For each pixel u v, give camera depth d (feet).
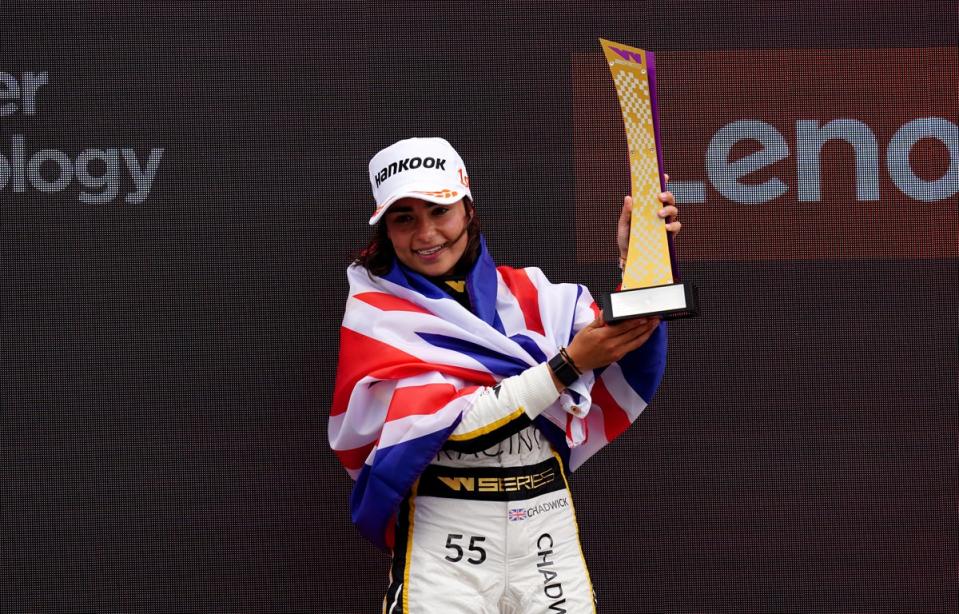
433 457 22.07
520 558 22.57
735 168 31.04
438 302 23.72
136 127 30.58
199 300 30.76
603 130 31.01
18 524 30.50
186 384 30.76
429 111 30.91
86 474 30.58
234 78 30.71
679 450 31.22
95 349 30.58
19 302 30.48
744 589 31.17
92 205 30.58
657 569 31.22
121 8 30.55
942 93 31.04
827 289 31.12
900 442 31.12
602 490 31.27
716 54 31.04
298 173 30.81
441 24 30.91
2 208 30.48
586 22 31.01
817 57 31.04
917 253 31.12
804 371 31.14
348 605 31.07
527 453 23.07
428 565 22.40
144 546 30.68
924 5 31.04
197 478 30.81
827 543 31.17
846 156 31.09
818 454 31.19
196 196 30.71
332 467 31.01
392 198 23.07
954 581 31.14
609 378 25.30
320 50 30.78
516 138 30.99
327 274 30.89
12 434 30.48
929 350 31.09
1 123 30.45
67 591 30.55
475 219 25.04
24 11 30.45
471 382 23.49
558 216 31.01
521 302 25.13
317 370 30.94
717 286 31.14
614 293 20.59
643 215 21.99
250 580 30.89
